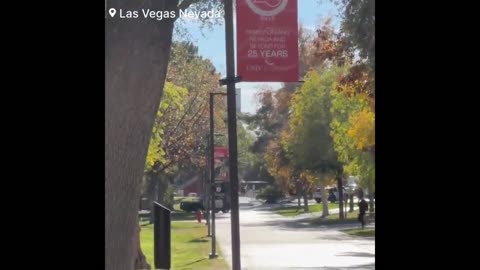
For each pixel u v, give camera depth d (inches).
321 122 1860.2
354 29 733.9
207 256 1064.8
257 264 911.7
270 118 2751.0
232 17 484.7
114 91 352.5
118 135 351.6
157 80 361.7
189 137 1678.2
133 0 358.0
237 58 436.1
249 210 2967.5
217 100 1620.3
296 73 437.7
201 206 2390.5
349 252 1085.1
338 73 1397.6
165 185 2146.9
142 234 1416.1
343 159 1611.7
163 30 363.6
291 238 1400.1
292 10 441.1
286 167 2401.6
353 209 2576.3
